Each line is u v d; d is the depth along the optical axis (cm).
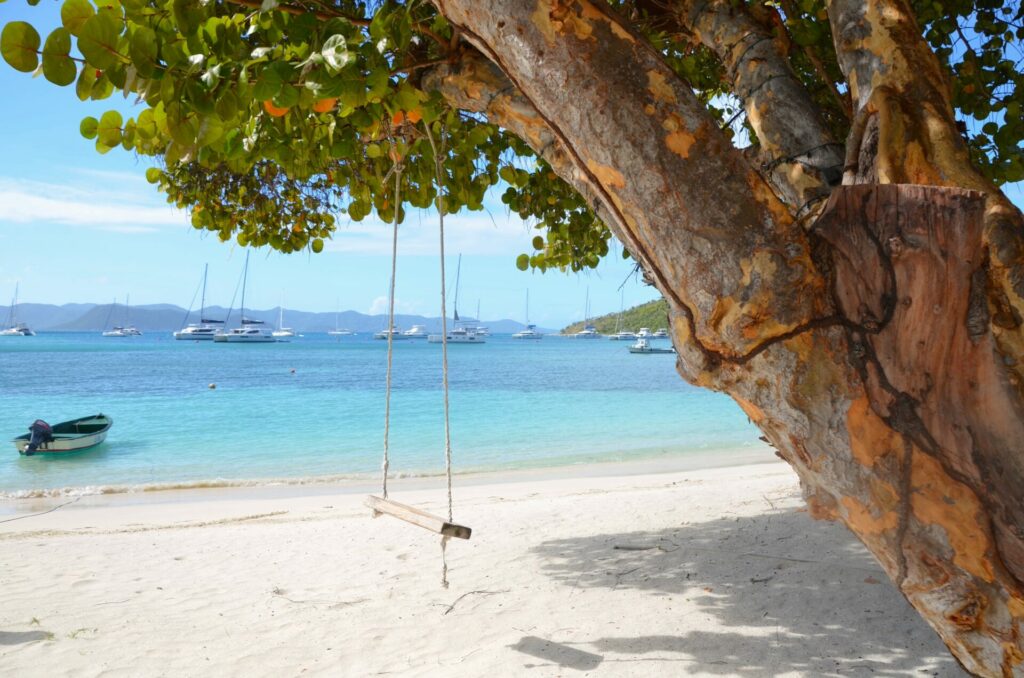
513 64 222
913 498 203
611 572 655
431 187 495
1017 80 518
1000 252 191
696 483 1231
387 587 653
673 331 230
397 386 4309
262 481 1495
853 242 205
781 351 209
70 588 682
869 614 502
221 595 650
